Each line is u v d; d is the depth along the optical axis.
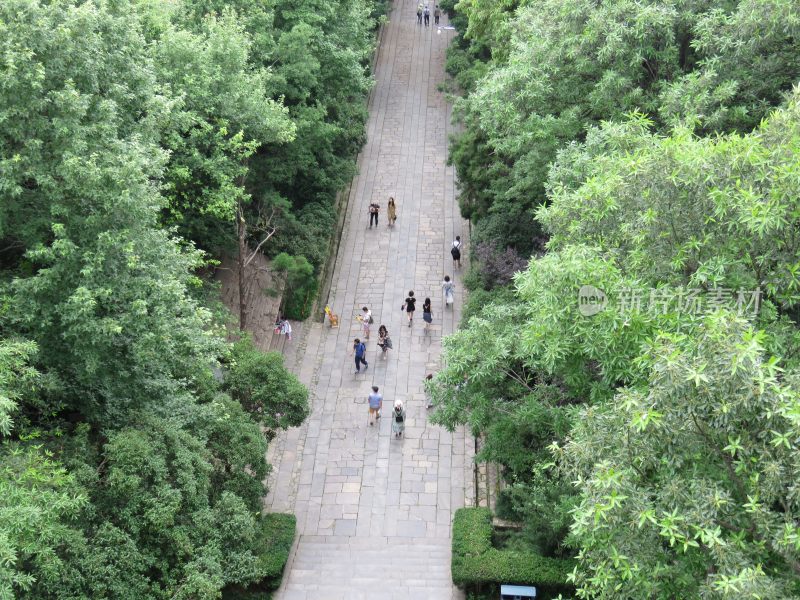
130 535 20.22
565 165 23.53
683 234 16.94
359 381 34.66
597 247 17.72
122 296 20.16
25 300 19.19
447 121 54.44
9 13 19.19
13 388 18.19
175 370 23.14
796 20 21.11
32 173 19.06
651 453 13.82
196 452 22.58
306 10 40.44
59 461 18.77
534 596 23.67
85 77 20.80
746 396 12.70
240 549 23.00
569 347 18.00
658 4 24.55
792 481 12.84
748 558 12.95
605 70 24.94
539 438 23.20
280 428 30.64
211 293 31.91
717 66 23.02
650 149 18.39
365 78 45.50
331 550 26.97
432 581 25.58
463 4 45.06
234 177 32.00
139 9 30.77
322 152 42.84
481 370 21.70
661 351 13.66
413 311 37.66
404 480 29.86
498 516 27.16
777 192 15.21
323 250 40.69
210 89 30.50
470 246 40.12
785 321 16.56
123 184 19.59
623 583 14.28
